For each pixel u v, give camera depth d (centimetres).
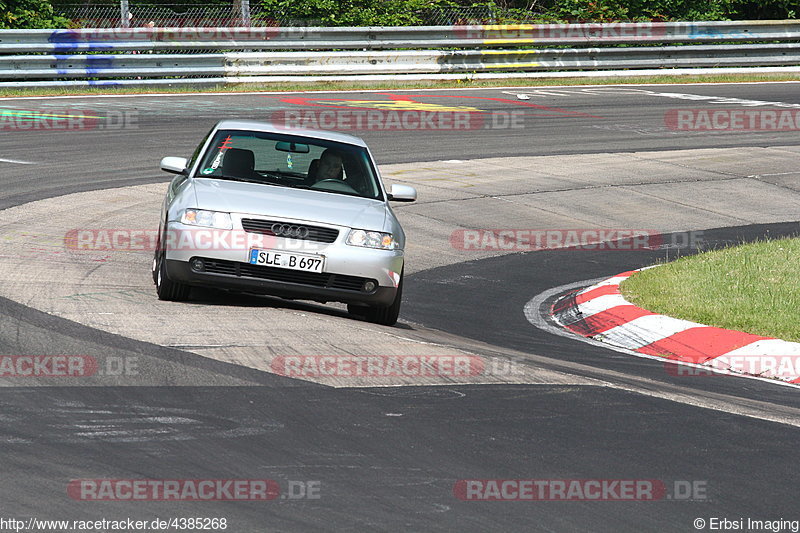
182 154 5706
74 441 1590
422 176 5625
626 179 5872
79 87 7694
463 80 9094
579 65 9525
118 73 7856
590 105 8125
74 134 6075
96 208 4394
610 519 1412
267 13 9969
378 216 2806
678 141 6931
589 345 2842
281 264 2661
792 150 6806
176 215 2706
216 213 2677
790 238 4450
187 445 1605
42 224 3959
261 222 2680
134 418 1722
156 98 7569
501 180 5672
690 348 2767
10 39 7506
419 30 8950
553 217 5044
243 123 3120
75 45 7719
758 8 11975
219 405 1827
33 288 2798
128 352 2148
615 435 1805
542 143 6662
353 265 2695
